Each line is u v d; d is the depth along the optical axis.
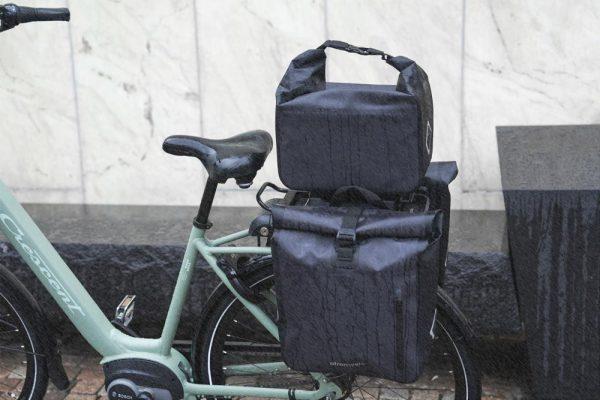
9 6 3.18
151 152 4.85
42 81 4.80
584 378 3.71
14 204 3.40
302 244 2.94
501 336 4.12
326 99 2.91
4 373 4.16
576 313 3.64
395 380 3.00
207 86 4.72
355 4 4.52
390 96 2.86
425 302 2.92
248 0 4.58
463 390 3.34
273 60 4.65
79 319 3.44
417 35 4.52
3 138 4.91
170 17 4.65
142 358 3.41
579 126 4.46
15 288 3.57
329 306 2.95
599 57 4.44
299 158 2.98
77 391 4.09
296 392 3.35
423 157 2.92
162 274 4.22
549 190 3.51
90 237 4.34
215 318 3.45
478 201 4.70
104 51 4.73
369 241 2.90
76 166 4.91
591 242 3.54
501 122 4.59
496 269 4.00
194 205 4.89
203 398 3.50
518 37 4.46
